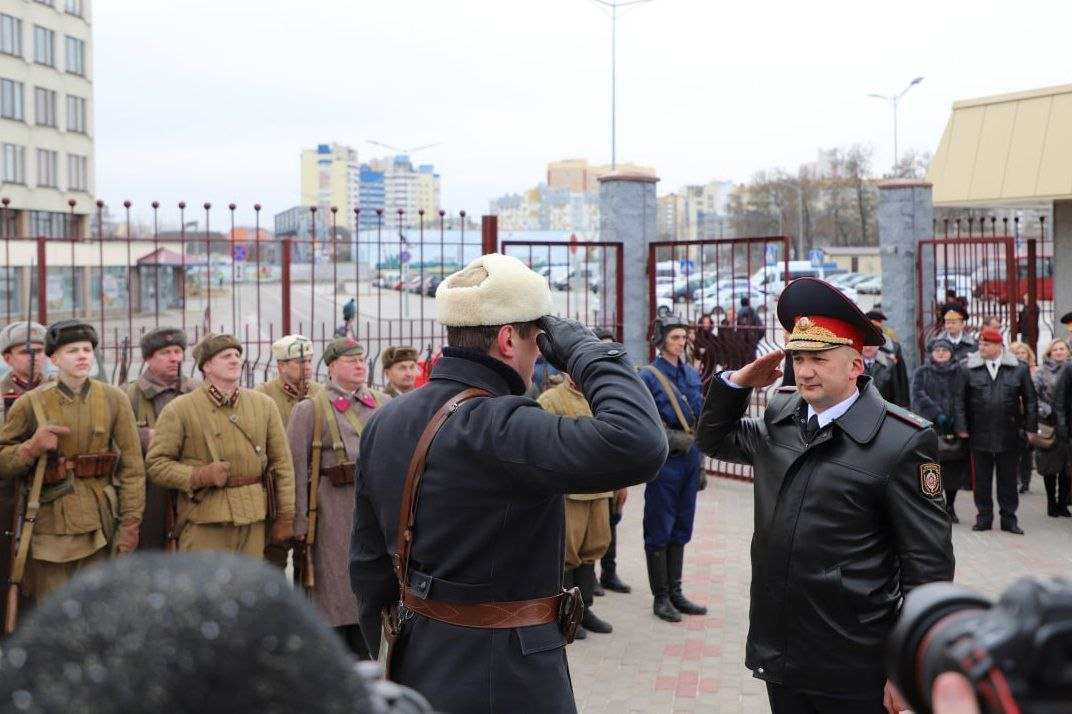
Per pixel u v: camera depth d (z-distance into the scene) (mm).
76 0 51594
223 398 5020
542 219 154500
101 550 4973
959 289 13273
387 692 1068
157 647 679
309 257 12219
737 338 9680
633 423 2312
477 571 2439
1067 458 8656
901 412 3102
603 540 5840
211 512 4922
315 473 5180
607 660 5492
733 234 75438
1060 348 8961
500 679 2408
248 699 698
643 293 11250
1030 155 11891
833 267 52656
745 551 7699
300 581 5234
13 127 46969
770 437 3293
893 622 3025
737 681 5188
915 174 69375
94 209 53000
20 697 681
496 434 2398
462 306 2543
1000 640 799
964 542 8008
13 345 5398
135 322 22328
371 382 9250
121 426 5004
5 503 4945
